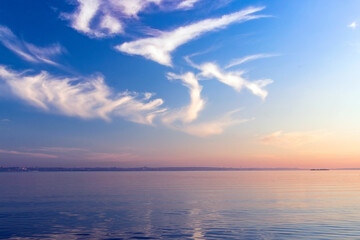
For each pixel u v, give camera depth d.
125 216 30.05
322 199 44.34
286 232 23.11
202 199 44.84
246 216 29.97
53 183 93.25
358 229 23.89
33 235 22.38
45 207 36.16
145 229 24.30
